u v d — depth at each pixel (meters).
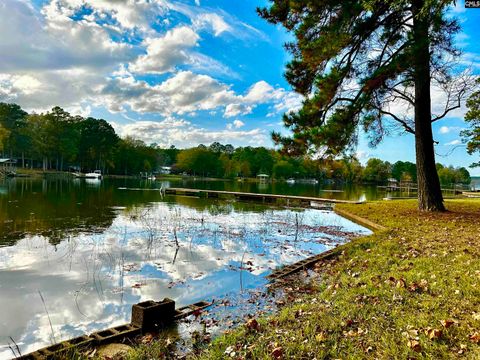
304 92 12.48
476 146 26.45
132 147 75.50
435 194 12.67
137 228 11.41
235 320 4.11
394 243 7.35
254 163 98.44
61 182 39.66
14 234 9.72
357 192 45.66
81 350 3.33
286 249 8.74
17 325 4.24
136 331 3.80
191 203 21.73
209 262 7.29
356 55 11.69
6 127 57.97
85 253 7.86
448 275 4.75
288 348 3.02
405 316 3.52
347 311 3.76
